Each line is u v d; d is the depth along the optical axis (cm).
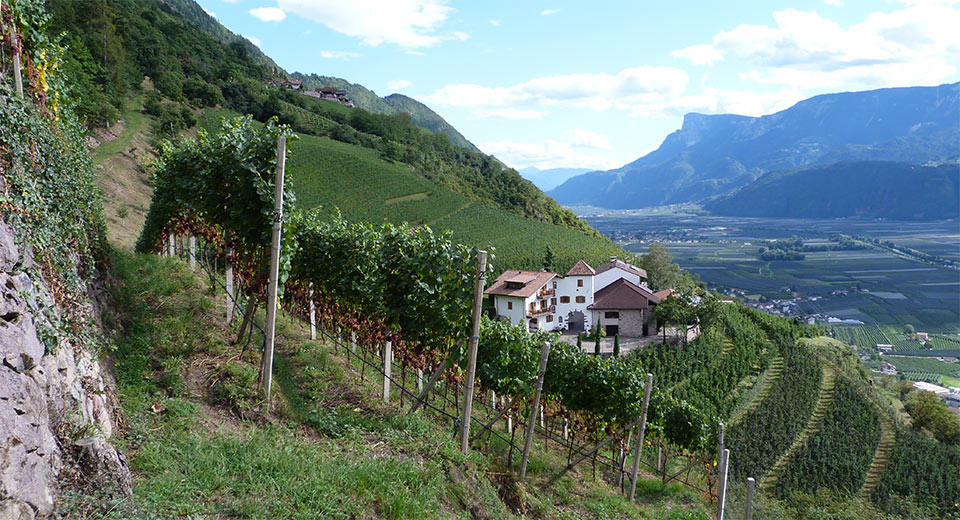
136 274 1305
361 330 1344
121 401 704
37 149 641
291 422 805
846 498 3073
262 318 1277
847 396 4550
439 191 10312
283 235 930
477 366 1286
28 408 399
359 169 9769
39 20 833
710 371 4559
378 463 708
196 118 8644
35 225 567
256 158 926
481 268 917
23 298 450
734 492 2441
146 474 563
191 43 13600
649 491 1620
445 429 1066
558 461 1450
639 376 1675
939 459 3812
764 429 3800
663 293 6538
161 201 1552
